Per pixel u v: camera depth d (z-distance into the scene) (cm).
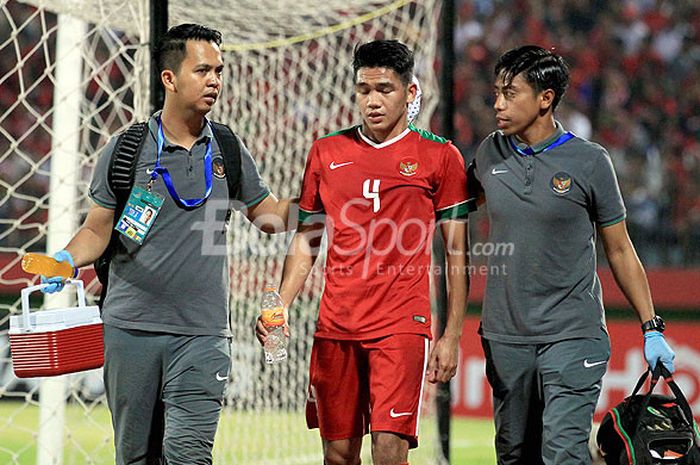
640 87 5225
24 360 1444
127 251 1538
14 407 3344
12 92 4969
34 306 3600
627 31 5369
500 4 5506
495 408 1697
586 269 1619
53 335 1435
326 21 2780
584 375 1600
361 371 1658
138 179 1527
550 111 1617
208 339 1561
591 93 5234
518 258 1617
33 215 4469
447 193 1655
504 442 1694
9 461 2556
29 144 4909
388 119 1591
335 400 1666
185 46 1511
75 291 2231
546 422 1606
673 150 5019
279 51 2873
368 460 2577
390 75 1577
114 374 1567
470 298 3625
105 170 1530
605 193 1603
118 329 1550
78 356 1457
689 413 1538
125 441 1602
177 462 1542
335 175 1639
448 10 2262
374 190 1619
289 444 2753
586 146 1611
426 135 1656
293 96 2931
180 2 2305
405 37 2883
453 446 3031
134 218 1520
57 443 2116
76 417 2862
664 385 3447
